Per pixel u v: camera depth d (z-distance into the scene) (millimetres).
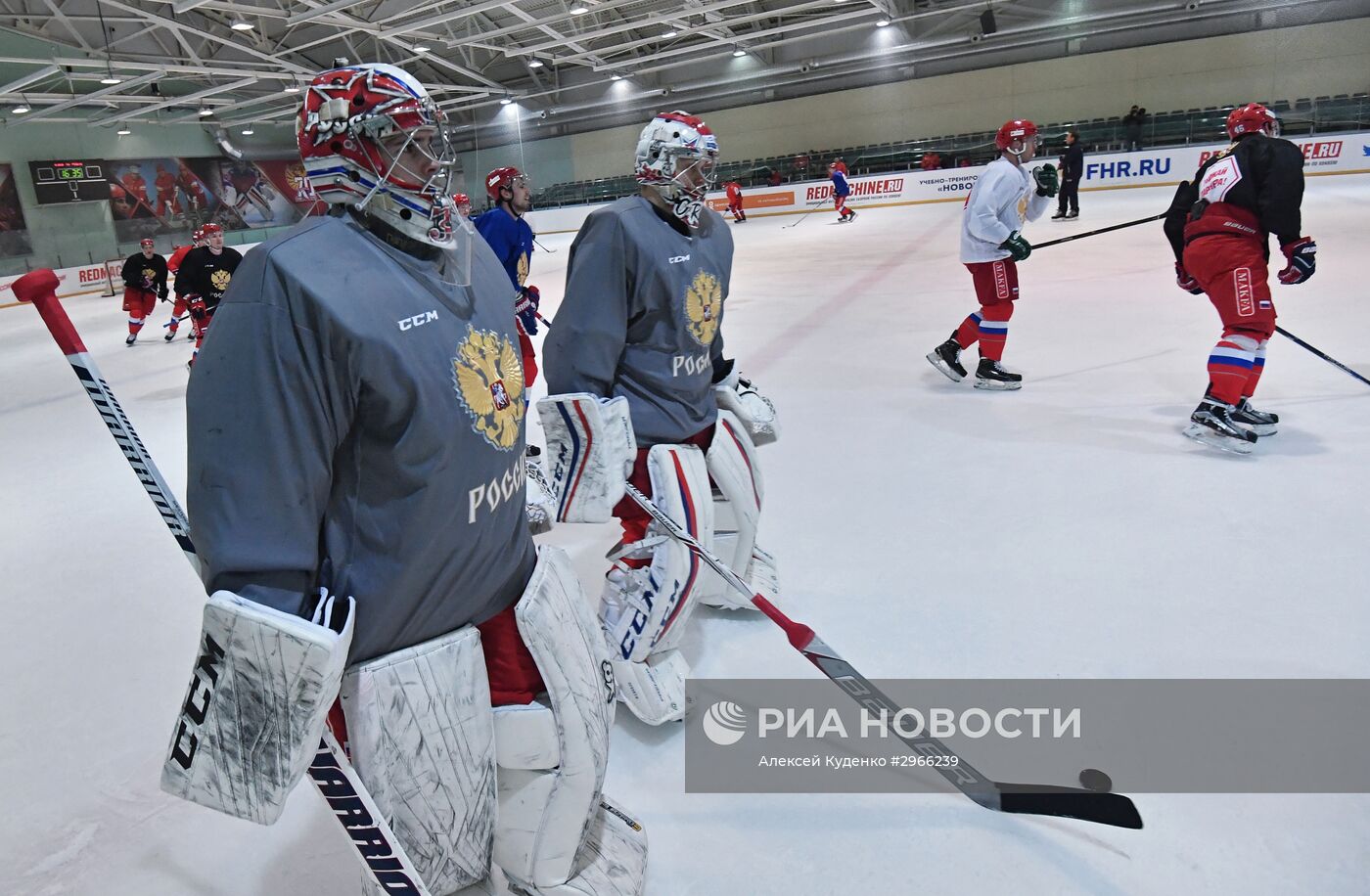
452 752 1348
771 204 22016
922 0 22688
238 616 1095
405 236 1264
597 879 1645
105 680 2727
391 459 1218
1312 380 4887
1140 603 2699
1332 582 2730
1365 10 18797
